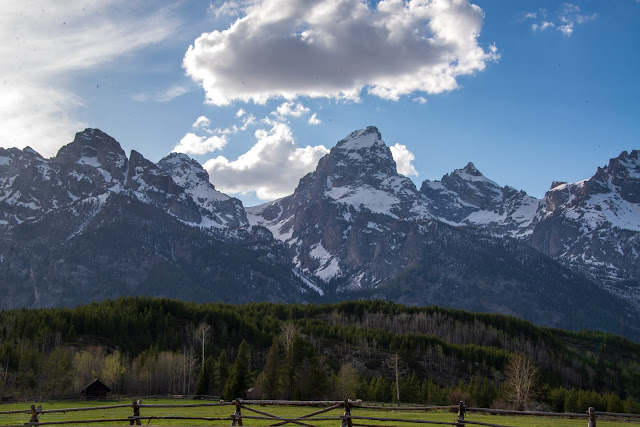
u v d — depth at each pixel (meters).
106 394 156.50
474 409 45.72
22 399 147.25
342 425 47.78
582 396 151.38
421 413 97.06
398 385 173.50
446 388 181.88
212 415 82.25
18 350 188.25
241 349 160.75
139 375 176.75
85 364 178.00
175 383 182.25
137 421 51.12
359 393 164.62
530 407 150.12
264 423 72.31
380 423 73.38
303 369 170.50
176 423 72.31
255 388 160.25
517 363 155.88
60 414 92.25
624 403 153.38
